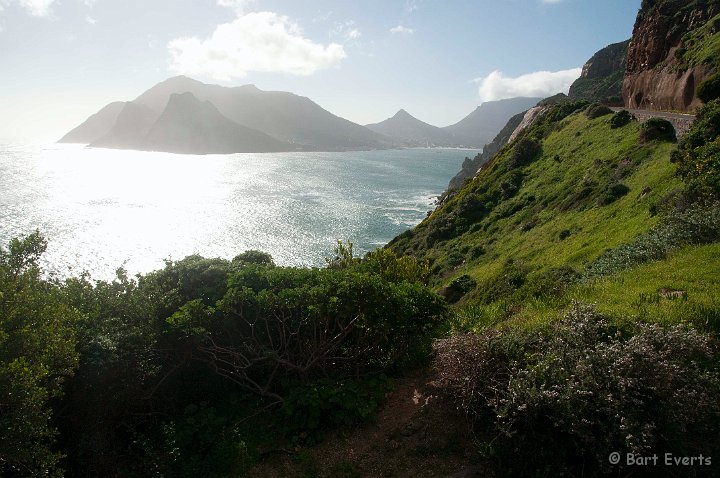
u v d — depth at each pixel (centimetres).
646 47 5600
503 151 5400
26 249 802
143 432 698
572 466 509
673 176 2117
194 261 951
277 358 739
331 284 780
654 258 1180
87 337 685
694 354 572
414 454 598
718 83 3084
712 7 4803
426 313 886
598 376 525
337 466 600
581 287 1045
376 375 807
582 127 4200
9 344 564
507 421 555
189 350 751
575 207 2830
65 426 636
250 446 649
